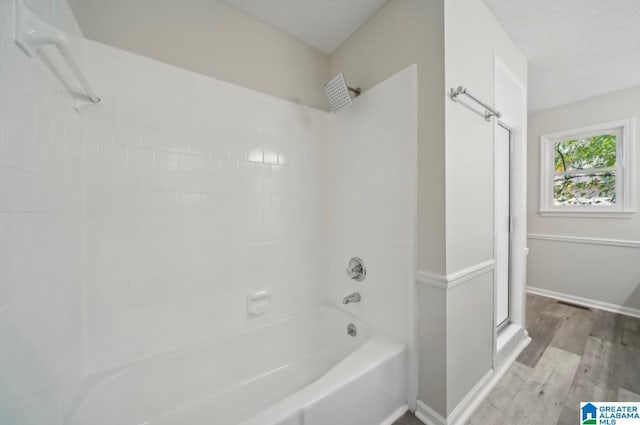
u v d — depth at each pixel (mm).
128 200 1064
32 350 632
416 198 1160
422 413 1128
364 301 1461
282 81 1554
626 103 2256
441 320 1052
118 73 1037
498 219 1693
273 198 1513
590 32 1510
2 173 532
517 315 1792
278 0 1305
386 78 1320
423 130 1123
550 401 1237
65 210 835
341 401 921
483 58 1288
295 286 1613
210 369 1244
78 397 874
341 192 1655
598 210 2436
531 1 1285
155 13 1130
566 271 2631
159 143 1134
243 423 738
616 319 2172
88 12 985
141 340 1100
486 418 1140
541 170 2785
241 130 1381
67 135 848
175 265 1184
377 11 1380
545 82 2150
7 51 540
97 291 1003
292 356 1526
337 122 1687
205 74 1262
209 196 1277
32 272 641
